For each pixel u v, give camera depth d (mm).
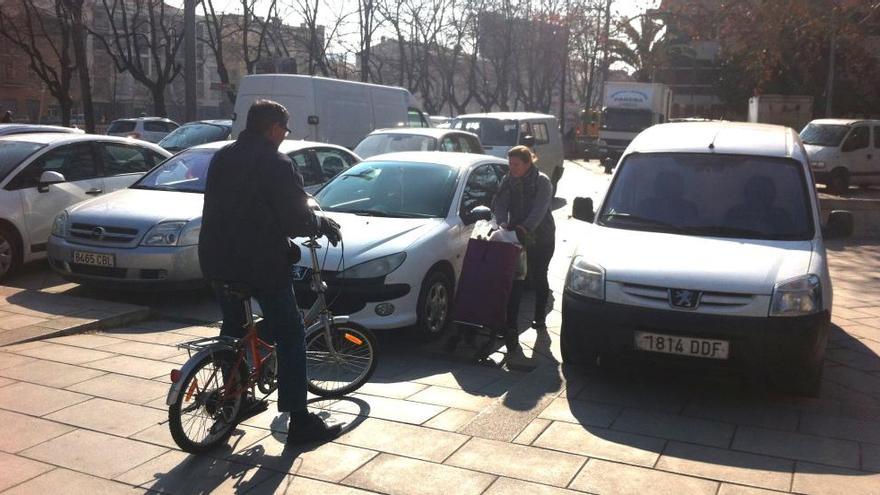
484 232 6949
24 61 54875
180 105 73250
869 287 9141
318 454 4340
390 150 13195
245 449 4406
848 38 17016
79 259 7766
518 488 3939
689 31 18797
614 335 5230
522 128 18516
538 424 4809
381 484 3979
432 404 5160
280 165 4160
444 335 6973
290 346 4418
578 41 49656
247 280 4215
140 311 7184
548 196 6734
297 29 37812
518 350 6551
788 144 6488
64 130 13758
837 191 20562
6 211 8688
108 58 63844
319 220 4652
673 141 6660
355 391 5406
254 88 14883
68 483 3961
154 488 3930
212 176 4242
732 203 6004
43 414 4805
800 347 4941
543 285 7164
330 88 14914
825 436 4695
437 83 49688
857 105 34531
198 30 46156
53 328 6504
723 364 5027
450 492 3896
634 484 4000
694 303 5055
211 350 4270
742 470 4188
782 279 5059
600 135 32562
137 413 4855
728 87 39156
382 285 6301
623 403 5223
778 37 16906
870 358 6414
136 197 8398
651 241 5688
